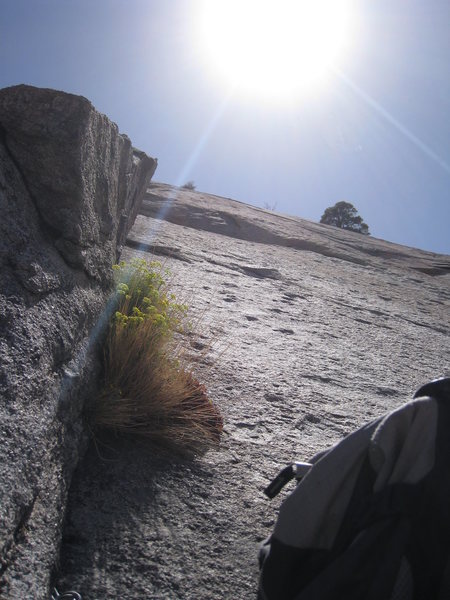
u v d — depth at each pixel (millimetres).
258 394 5270
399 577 1928
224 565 2912
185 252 12078
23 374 2711
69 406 3227
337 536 2055
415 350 9242
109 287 4727
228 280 10719
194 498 3383
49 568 2461
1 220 3080
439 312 14078
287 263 15320
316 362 6945
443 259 26406
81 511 3012
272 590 2100
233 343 6719
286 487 3738
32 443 2588
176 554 2904
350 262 19703
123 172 6418
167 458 3682
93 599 2527
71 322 3408
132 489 3285
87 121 3740
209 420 4238
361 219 46812
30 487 2484
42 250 3406
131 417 3824
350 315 10773
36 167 3594
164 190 24297
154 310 4492
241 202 29062
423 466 1957
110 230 4781
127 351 4094
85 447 3436
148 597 2609
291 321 8938
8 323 2793
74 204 3705
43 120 3584
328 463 2090
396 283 17484
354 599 1906
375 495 1972
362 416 5375
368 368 7301
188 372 4531
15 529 2355
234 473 3766
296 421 4883
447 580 1930
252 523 3299
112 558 2779
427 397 2084
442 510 1920
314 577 2059
